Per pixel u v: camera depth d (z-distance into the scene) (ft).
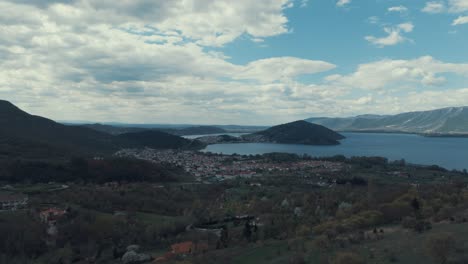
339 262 134.92
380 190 414.00
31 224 278.87
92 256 257.75
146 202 400.06
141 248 273.13
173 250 245.86
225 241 245.24
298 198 412.98
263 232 266.98
